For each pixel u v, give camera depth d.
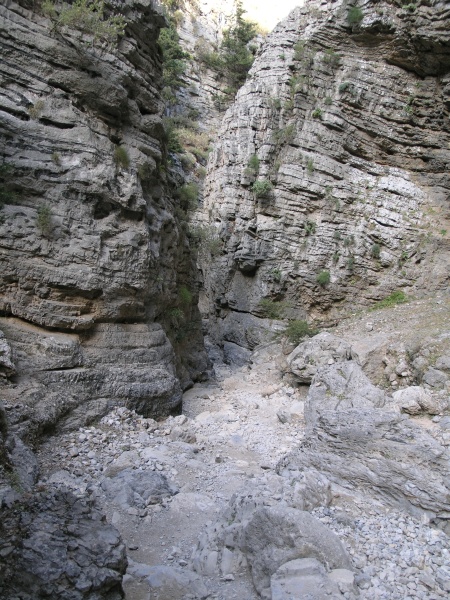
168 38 34.66
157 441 8.92
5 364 7.98
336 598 4.19
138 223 10.95
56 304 9.40
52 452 7.64
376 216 20.84
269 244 21.66
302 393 14.16
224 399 14.44
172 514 6.34
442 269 19.59
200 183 31.25
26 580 3.77
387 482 6.72
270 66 22.94
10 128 9.18
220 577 4.93
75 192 9.80
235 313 23.11
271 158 22.00
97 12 10.41
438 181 20.97
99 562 4.01
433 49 19.89
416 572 4.92
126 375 10.10
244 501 5.85
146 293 11.05
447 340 11.53
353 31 21.06
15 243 8.91
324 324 20.81
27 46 9.66
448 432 7.81
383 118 21.33
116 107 10.87
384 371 12.14
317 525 4.97
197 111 36.62
